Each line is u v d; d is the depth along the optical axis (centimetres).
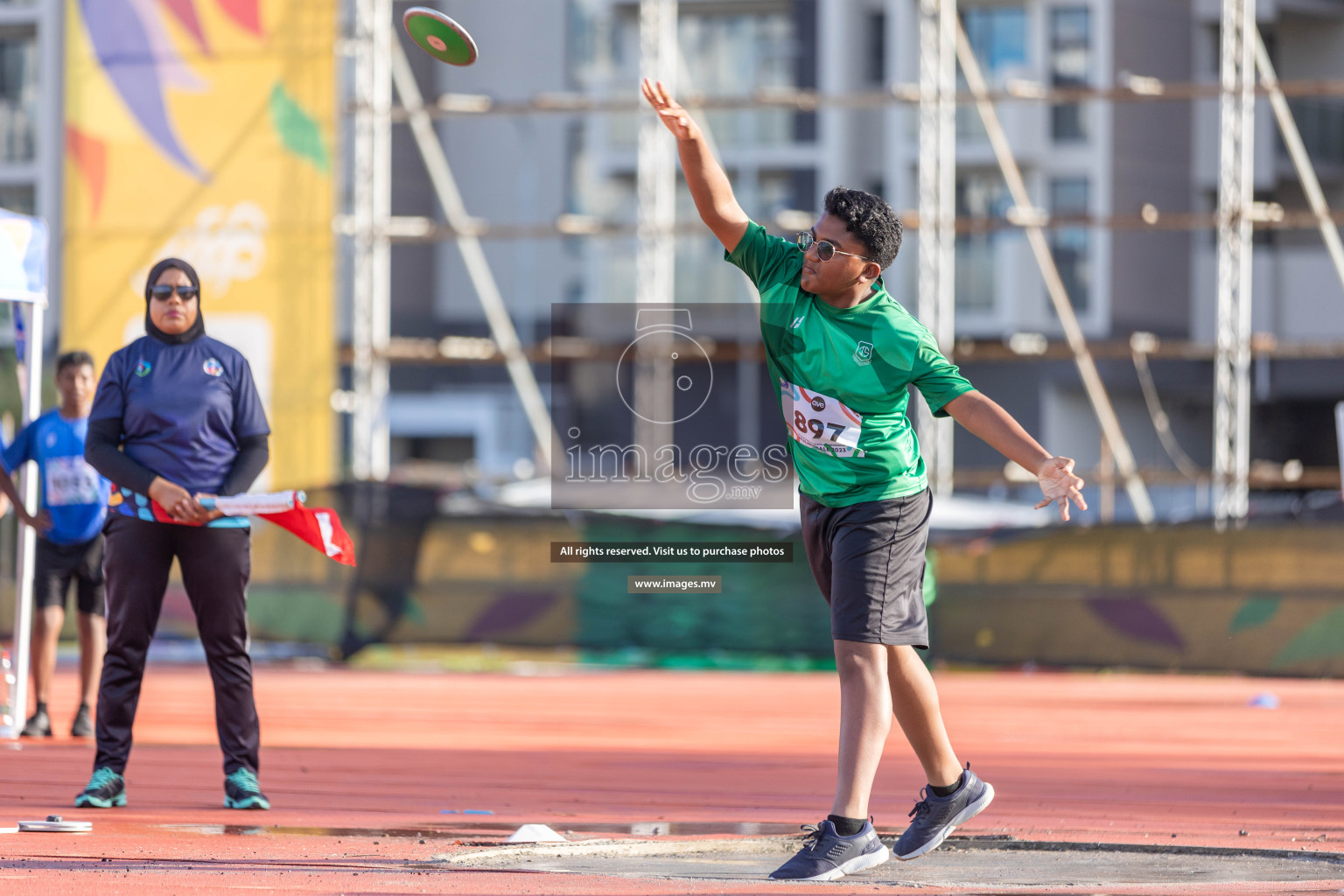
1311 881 991
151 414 1300
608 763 1800
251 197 3950
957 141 8706
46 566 1975
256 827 1203
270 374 3934
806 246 1013
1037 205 8725
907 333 995
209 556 1312
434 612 3653
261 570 3706
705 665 3697
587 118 10044
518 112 4784
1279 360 7881
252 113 3944
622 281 9825
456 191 11206
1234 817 1318
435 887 925
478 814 1298
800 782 1616
